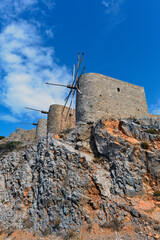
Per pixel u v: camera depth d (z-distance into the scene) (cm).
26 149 1961
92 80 1991
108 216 1114
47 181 1494
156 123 1661
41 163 1678
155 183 1285
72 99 1998
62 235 1127
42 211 1368
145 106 2216
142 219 1036
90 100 1892
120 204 1149
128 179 1282
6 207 1599
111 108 1956
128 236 970
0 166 2006
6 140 4191
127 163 1366
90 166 1425
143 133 1563
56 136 1862
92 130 1756
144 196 1205
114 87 2094
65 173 1459
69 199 1283
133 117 1992
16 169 1833
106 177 1358
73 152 1562
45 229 1234
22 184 1656
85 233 1065
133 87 2242
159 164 1341
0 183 1822
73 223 1159
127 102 2095
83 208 1209
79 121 1858
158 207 1118
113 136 1535
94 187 1299
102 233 1030
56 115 2556
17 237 1284
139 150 1426
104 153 1527
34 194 1554
